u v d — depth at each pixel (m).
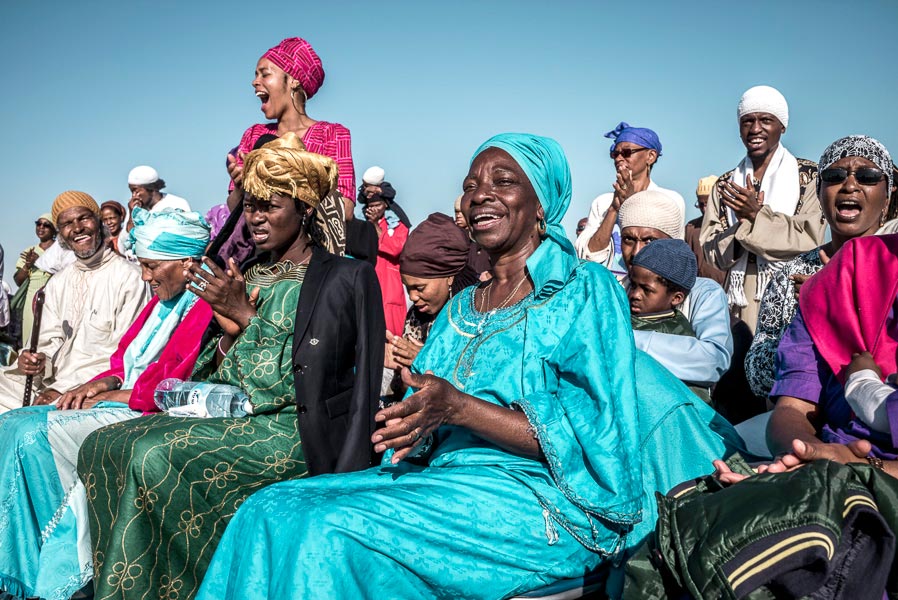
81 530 4.89
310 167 4.38
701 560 2.65
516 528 3.05
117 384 5.45
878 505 2.74
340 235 5.02
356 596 2.86
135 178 10.53
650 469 3.44
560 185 3.52
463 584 2.99
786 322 4.31
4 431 5.01
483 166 3.45
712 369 4.45
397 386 5.02
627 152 6.46
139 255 5.31
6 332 9.88
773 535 2.60
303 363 4.17
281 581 2.86
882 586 2.63
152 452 4.06
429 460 3.50
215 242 4.76
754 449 3.97
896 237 3.44
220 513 4.18
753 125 6.12
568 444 3.08
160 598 4.12
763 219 5.56
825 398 3.48
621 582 3.27
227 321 4.41
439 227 5.43
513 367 3.31
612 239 6.31
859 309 3.40
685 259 4.54
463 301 3.68
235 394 4.34
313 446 4.15
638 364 3.53
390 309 7.90
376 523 2.90
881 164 3.94
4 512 4.89
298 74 6.05
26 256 12.02
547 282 3.34
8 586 4.87
